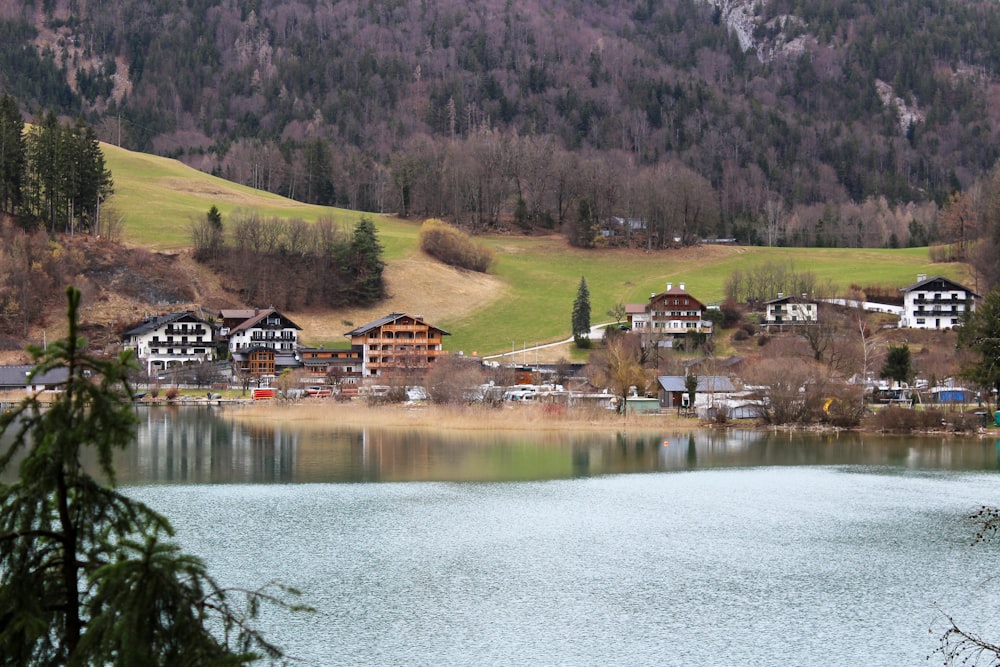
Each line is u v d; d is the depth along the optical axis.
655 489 81.25
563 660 41.22
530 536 62.81
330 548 58.94
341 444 110.31
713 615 47.00
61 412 16.52
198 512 69.25
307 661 40.50
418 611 47.22
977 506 74.06
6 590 16.17
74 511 17.00
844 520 68.69
